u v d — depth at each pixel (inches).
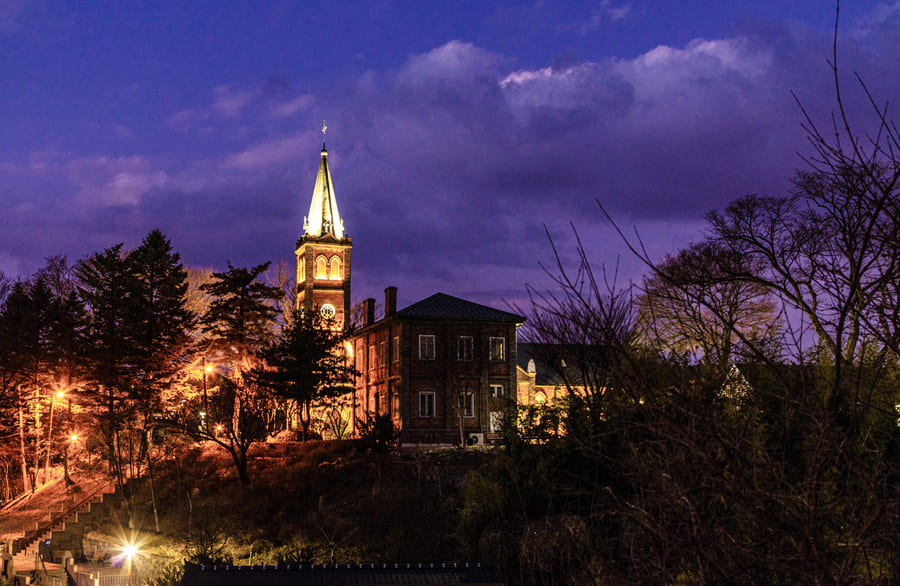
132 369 2304.4
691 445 180.2
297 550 1393.9
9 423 2659.9
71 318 2448.3
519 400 2704.2
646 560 197.0
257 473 2032.5
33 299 2588.6
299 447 2245.3
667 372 210.4
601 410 235.5
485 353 2610.7
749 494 179.2
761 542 183.5
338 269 3444.9
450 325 2603.3
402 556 1286.9
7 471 2691.9
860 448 193.0
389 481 1763.0
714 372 209.6
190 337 2522.1
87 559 1696.6
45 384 2559.1
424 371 2566.4
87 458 2564.0
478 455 1811.0
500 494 895.7
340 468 1957.4
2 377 2438.5
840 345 186.9
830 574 167.6
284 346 2518.5
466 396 2568.9
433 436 2527.1
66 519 1913.1
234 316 2600.9
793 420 202.7
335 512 1606.8
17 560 1769.2
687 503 178.4
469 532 981.2
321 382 2529.5
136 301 2361.0
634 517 197.9
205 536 1493.6
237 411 2228.1
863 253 183.9
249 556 1445.6
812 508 173.3
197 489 1921.8
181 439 2261.3
